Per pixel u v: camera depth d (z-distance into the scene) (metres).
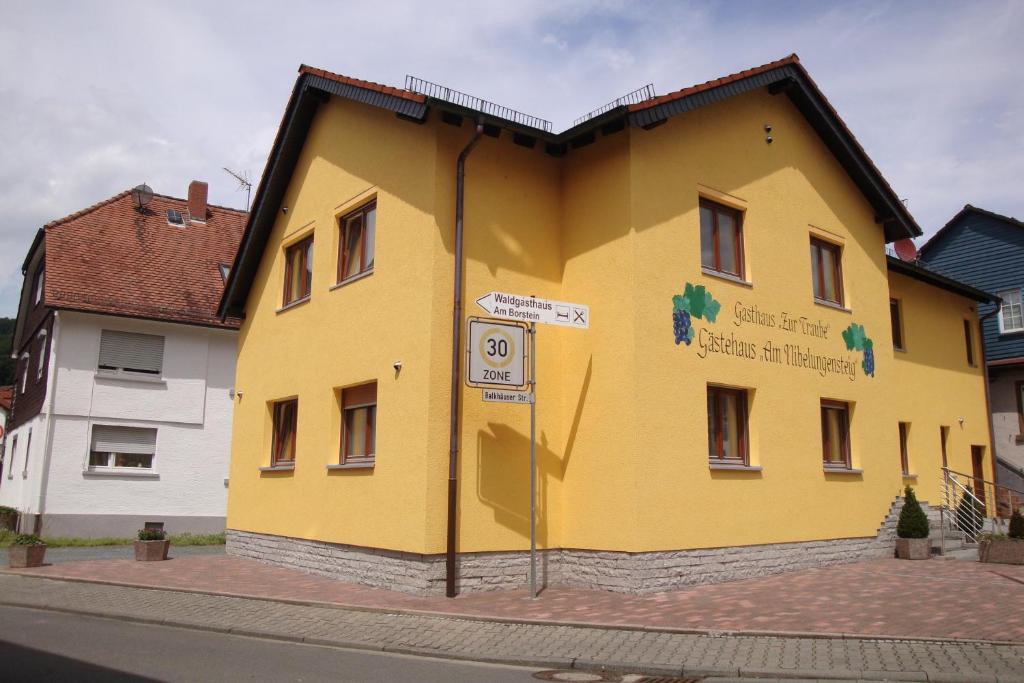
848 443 15.43
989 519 19.11
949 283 20.91
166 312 23.56
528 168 12.88
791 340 14.28
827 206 15.80
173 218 27.47
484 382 11.30
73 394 22.19
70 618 10.15
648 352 11.78
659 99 11.98
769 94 14.88
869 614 9.51
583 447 12.12
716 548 12.25
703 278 12.85
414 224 12.12
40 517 21.34
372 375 12.66
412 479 11.41
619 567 11.34
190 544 19.97
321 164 15.10
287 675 7.08
